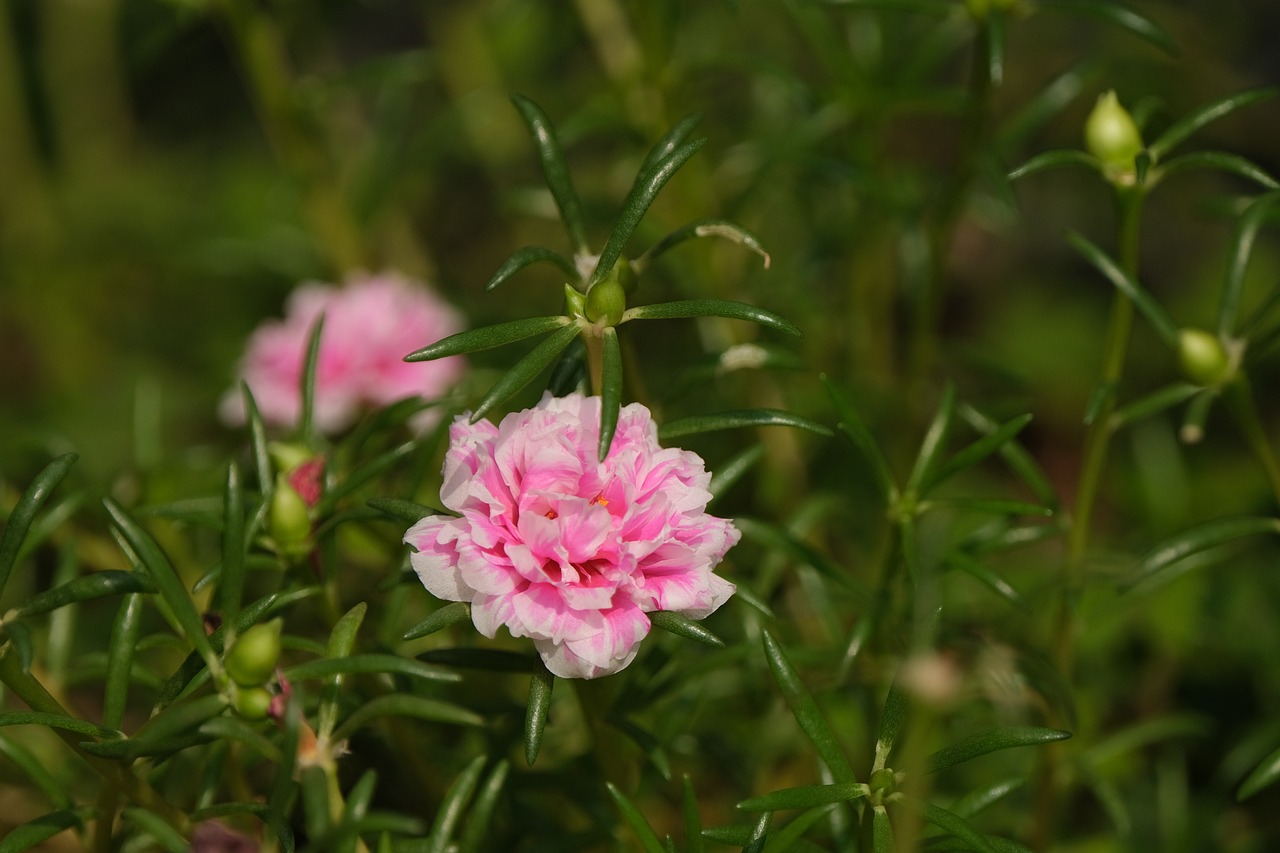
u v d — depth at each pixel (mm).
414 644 528
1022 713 515
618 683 477
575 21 622
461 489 442
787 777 526
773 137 563
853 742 522
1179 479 588
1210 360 479
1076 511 499
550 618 439
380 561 529
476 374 557
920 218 550
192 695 458
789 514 564
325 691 449
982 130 514
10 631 444
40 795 507
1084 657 553
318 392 548
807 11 550
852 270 583
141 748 442
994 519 524
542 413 446
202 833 441
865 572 571
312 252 642
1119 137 481
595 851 506
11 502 515
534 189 572
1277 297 478
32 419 695
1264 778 468
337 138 700
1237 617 564
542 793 519
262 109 664
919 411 551
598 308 450
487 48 674
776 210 635
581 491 443
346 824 440
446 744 526
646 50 548
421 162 633
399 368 550
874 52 563
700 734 525
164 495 526
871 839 454
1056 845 534
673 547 442
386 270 673
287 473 476
